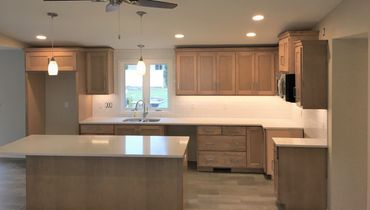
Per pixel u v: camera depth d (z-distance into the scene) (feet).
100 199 12.24
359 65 12.09
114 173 12.10
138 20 13.83
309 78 12.86
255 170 18.79
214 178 17.79
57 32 16.29
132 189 12.09
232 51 19.65
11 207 13.74
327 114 12.89
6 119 21.75
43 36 17.28
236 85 19.74
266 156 17.61
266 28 15.23
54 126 21.90
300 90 13.19
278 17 13.28
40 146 12.30
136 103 21.57
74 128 21.75
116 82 21.53
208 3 11.46
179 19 13.65
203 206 13.84
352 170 12.41
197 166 19.19
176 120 20.07
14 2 11.42
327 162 13.01
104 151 11.52
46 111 21.91
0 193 15.40
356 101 12.20
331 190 12.62
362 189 12.43
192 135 21.08
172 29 15.47
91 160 12.15
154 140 13.47
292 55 14.73
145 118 21.01
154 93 21.58
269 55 19.44
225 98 21.07
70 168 12.25
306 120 16.66
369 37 9.20
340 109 12.30
